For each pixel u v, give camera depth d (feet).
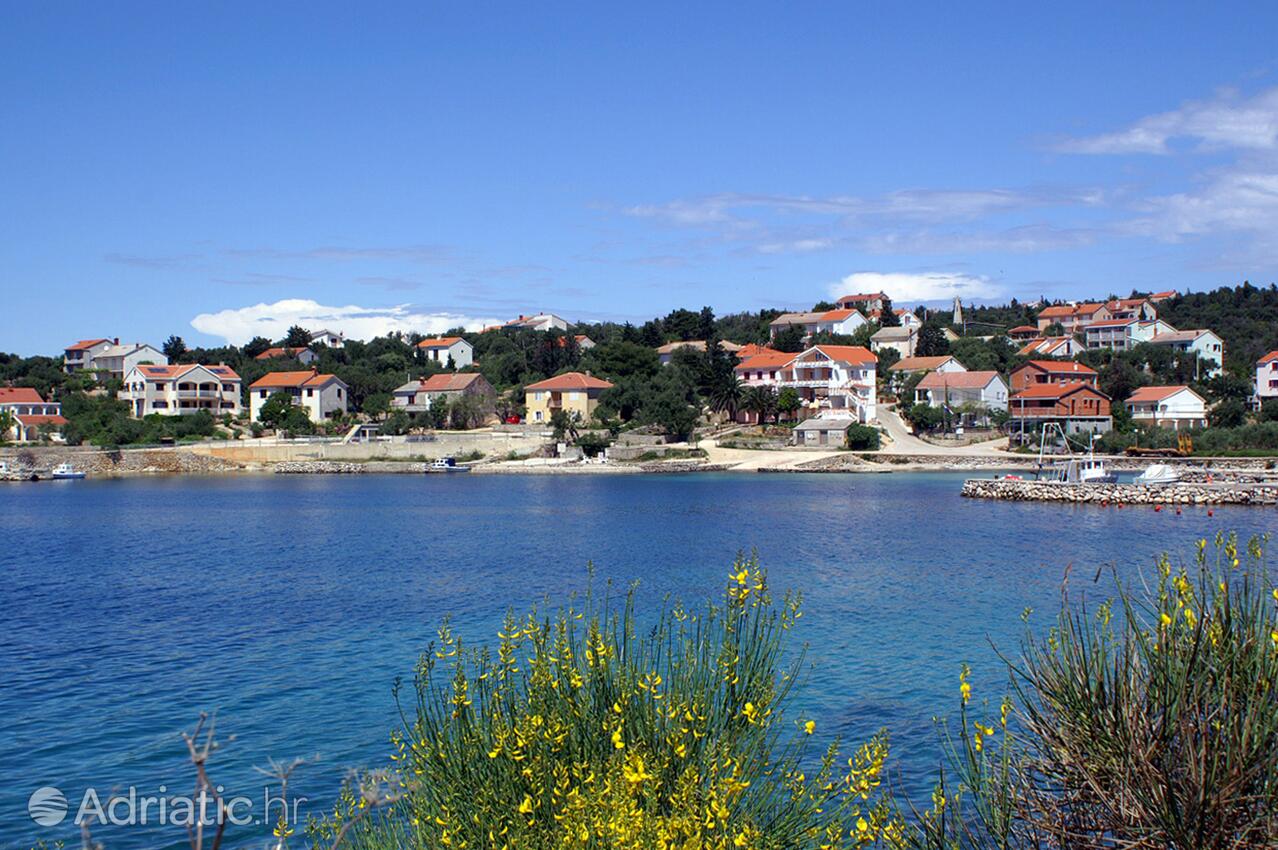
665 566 207.72
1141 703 40.24
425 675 55.11
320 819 69.51
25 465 499.51
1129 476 398.83
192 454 527.40
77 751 92.68
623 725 42.14
